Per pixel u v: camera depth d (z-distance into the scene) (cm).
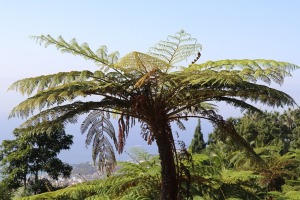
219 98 614
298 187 1031
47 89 570
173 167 581
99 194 747
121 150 584
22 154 2980
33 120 585
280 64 545
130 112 584
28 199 832
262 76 536
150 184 664
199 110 651
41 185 2870
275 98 559
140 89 579
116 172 748
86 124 626
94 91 570
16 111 561
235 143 689
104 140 632
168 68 603
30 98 563
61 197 821
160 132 576
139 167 761
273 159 1048
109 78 591
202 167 736
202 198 688
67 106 573
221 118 642
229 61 576
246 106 625
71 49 591
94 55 583
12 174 2981
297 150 1209
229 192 729
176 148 591
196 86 596
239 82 545
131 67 579
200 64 595
